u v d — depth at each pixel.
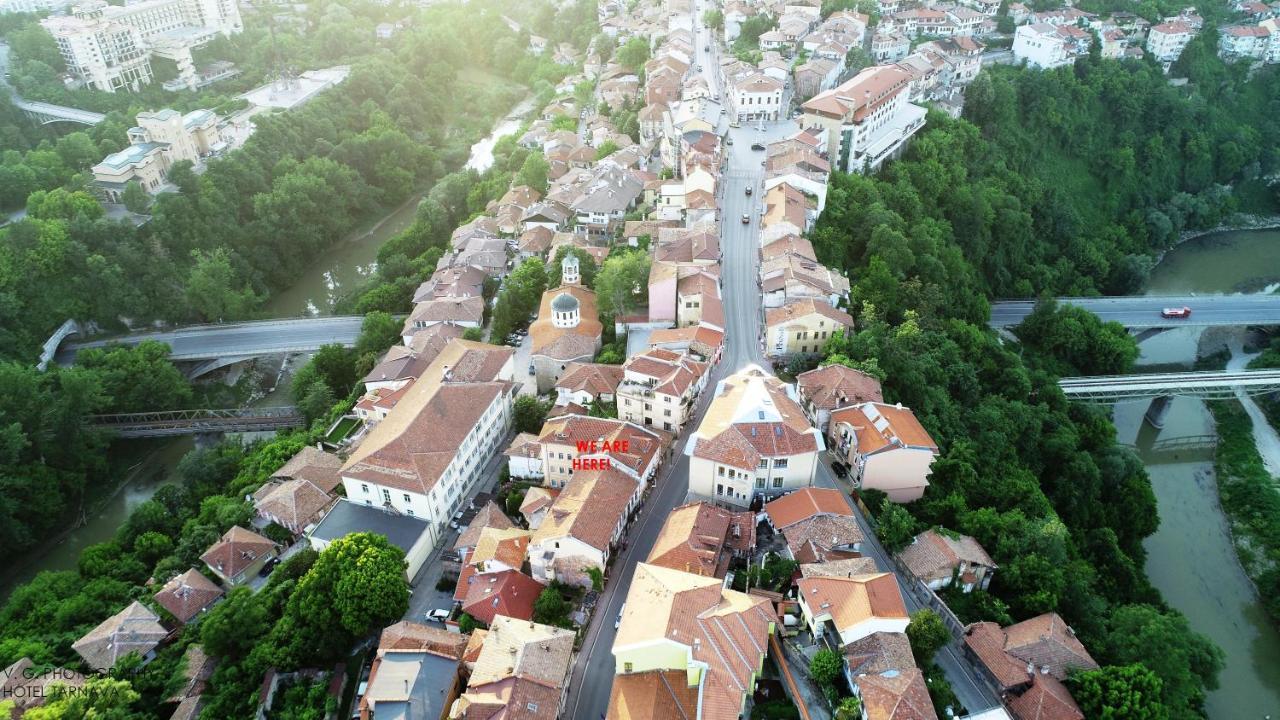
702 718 92.19
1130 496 173.12
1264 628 157.75
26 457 181.38
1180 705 109.50
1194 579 168.50
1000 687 106.00
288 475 156.88
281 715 109.31
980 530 129.50
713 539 120.25
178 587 132.38
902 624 102.81
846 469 145.00
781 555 122.44
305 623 118.38
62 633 130.38
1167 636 113.75
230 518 147.75
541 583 125.12
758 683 104.81
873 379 154.38
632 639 99.06
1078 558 145.12
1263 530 176.25
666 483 143.50
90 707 103.25
